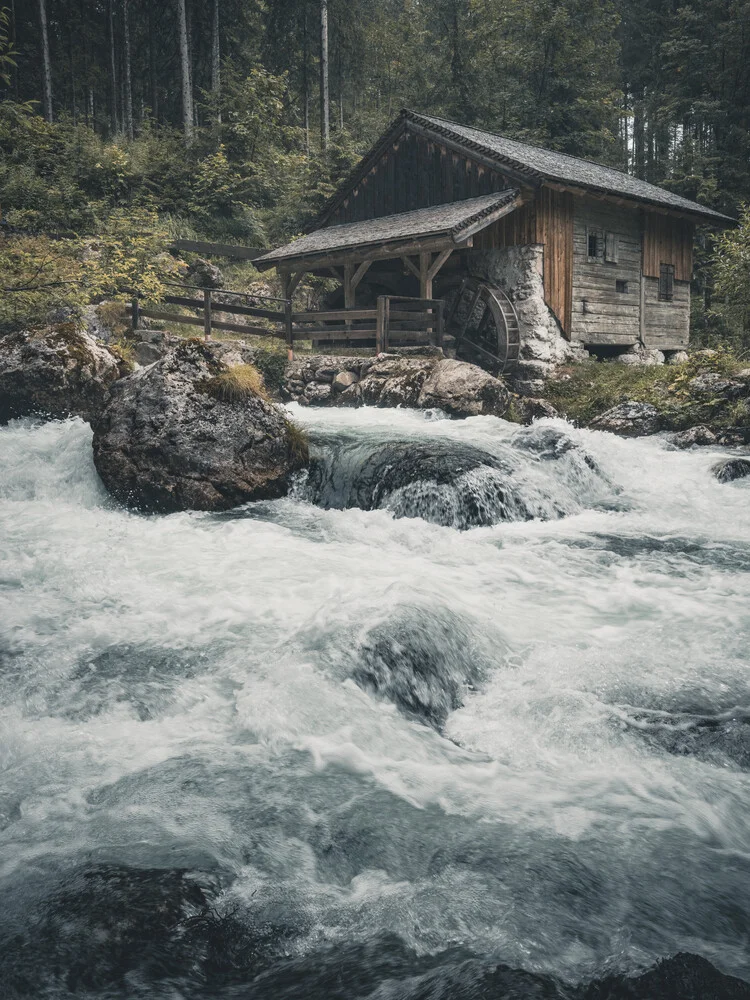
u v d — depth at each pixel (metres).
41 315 14.32
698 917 2.58
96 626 5.07
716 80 33.91
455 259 18.30
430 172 18.11
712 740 3.75
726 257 18.03
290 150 30.52
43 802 3.18
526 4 32.19
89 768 3.46
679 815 3.20
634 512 8.95
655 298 19.89
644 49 42.75
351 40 39.34
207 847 2.88
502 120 32.47
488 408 13.11
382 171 19.25
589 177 17.69
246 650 4.64
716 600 5.85
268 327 20.17
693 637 5.04
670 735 3.81
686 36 35.38
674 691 4.24
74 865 2.75
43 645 4.75
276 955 2.38
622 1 42.59
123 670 4.44
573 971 2.30
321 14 31.39
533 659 4.72
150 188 23.95
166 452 8.34
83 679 4.33
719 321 24.42
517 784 3.45
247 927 2.48
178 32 28.86
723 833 3.09
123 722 3.91
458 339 17.39
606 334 18.59
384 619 4.66
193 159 25.47
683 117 35.81
